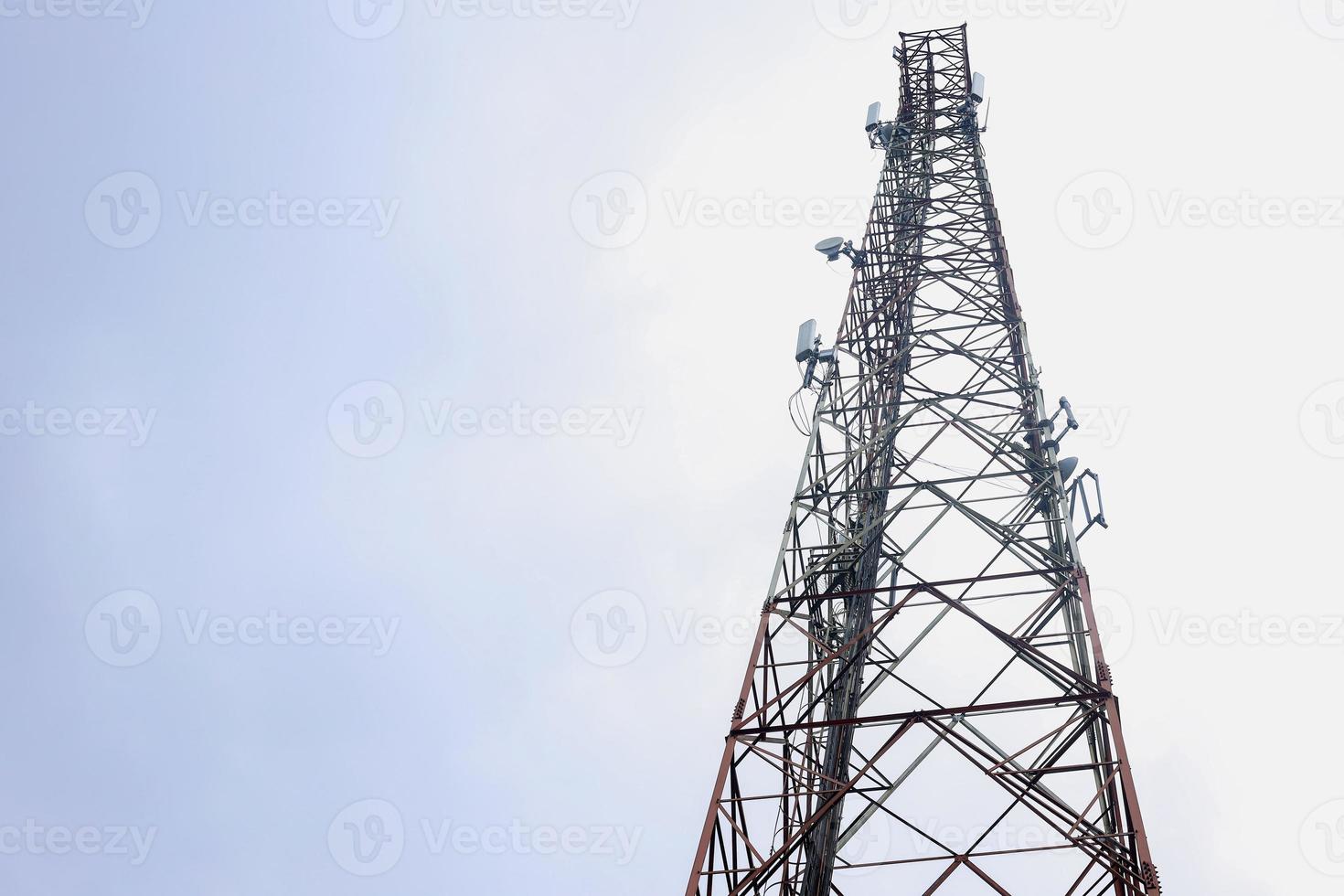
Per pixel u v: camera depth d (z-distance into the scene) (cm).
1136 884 1983
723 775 2191
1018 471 2723
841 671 2523
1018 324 3122
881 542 2788
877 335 3238
